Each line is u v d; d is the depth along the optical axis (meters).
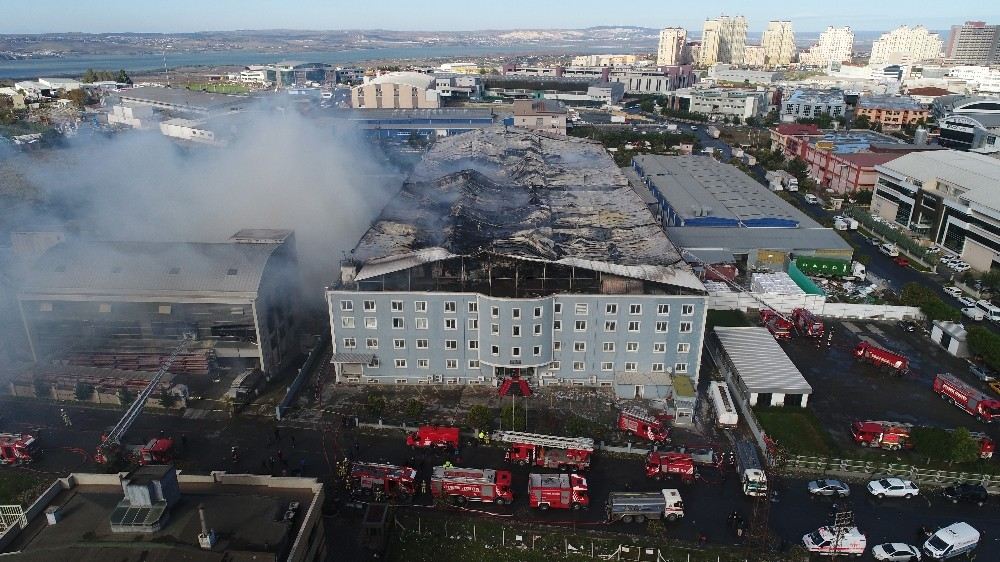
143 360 80.81
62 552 38.75
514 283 78.56
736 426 73.88
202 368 80.88
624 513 58.69
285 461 66.69
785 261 121.81
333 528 57.94
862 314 103.44
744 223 131.12
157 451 66.00
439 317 78.38
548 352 79.00
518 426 69.81
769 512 60.66
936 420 75.81
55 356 81.81
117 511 41.41
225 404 76.69
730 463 67.44
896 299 108.88
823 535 56.00
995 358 83.44
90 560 38.03
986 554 56.19
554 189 119.81
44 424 73.06
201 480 48.72
